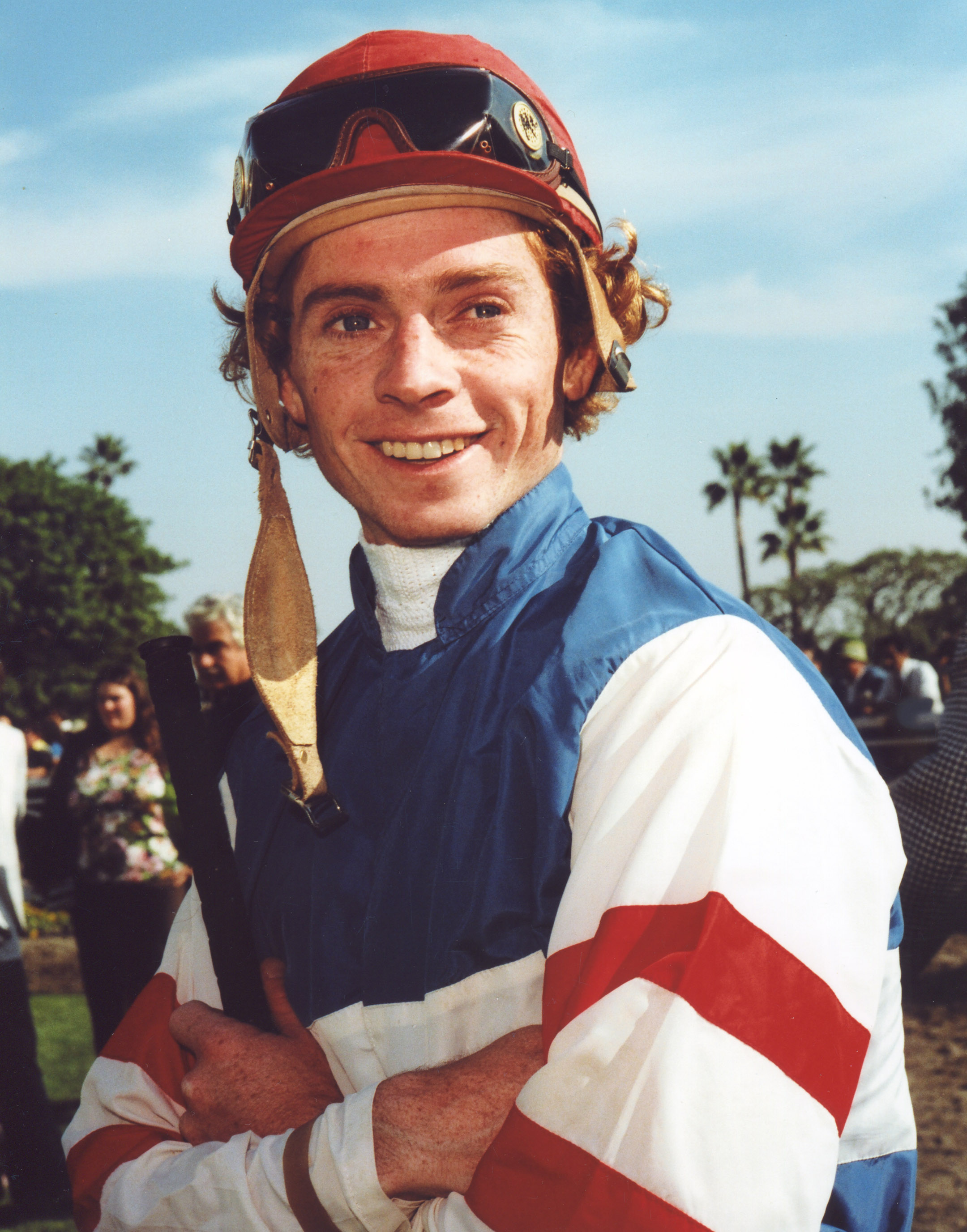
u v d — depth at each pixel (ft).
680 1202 2.17
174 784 3.26
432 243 2.86
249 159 3.01
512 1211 2.30
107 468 148.77
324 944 2.93
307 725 3.13
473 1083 2.56
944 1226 9.72
